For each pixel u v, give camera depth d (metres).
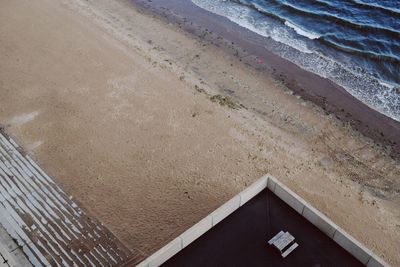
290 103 25.53
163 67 27.36
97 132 21.64
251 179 19.36
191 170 19.70
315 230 12.34
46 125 21.95
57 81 25.12
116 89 24.69
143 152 20.58
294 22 33.59
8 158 19.98
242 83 27.11
